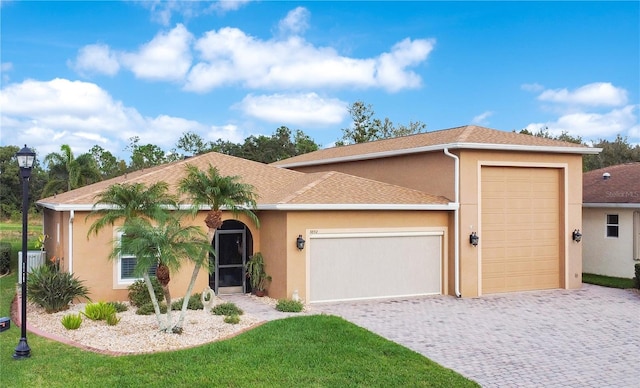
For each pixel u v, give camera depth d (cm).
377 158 2352
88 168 3528
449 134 2217
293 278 1745
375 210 1864
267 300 1798
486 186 2008
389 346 1219
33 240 3591
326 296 1805
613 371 1107
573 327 1480
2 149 5684
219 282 1925
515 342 1318
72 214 1678
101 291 1728
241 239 1964
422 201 1919
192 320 1443
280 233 1786
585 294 2002
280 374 1016
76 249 1702
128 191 1343
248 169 2322
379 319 1555
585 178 2952
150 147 6206
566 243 2109
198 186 1345
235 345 1188
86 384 946
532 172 2091
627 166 2955
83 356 1096
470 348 1259
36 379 969
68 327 1309
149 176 2083
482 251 1997
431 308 1727
